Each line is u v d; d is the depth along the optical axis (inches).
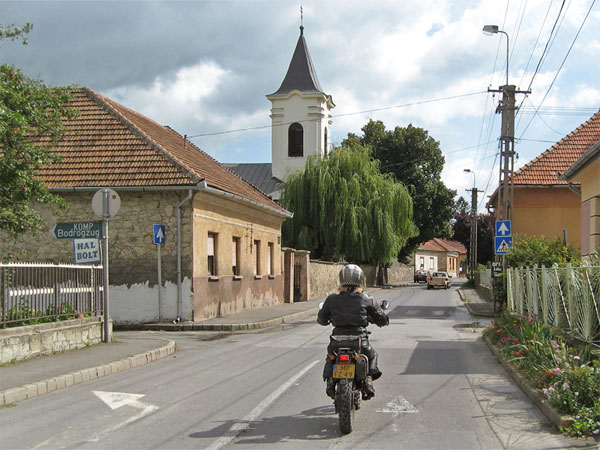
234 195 845.8
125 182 741.3
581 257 778.8
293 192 1636.3
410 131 2341.3
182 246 748.6
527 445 234.2
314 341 592.1
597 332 378.6
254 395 330.3
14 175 510.3
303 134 2240.4
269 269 1129.4
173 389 349.1
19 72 535.5
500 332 532.4
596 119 1323.8
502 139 964.0
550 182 1183.6
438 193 2363.4
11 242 765.3
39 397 329.4
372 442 240.2
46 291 471.2
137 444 238.4
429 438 245.6
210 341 602.5
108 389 350.6
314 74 2329.0
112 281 755.4
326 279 1501.0
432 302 1279.5
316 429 260.2
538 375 336.2
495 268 906.1
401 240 1825.8
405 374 397.7
